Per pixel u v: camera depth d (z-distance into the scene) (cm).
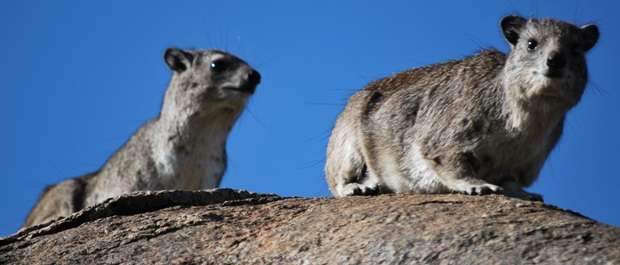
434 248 1078
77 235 1266
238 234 1218
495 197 1249
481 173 1468
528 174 1479
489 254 1052
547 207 1198
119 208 1333
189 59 2280
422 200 1243
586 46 1482
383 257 1086
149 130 2248
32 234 1293
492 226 1101
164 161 2211
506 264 1030
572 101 1420
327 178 1647
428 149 1477
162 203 1348
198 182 2234
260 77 2270
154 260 1180
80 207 2248
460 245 1073
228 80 2239
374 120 1545
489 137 1441
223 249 1186
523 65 1414
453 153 1458
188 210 1317
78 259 1204
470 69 1495
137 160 2227
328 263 1105
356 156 1566
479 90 1462
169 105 2255
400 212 1185
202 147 2239
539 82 1389
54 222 1316
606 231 1072
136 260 1185
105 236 1254
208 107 2234
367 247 1109
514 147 1438
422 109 1505
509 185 1462
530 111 1412
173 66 2289
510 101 1424
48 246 1249
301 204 1294
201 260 1166
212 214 1278
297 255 1139
